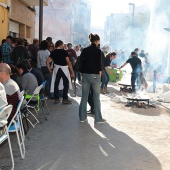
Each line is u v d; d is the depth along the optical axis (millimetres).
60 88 9891
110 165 4965
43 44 10789
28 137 6281
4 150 5453
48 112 8398
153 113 9227
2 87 4387
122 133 6840
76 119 7973
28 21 19562
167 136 6746
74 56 15242
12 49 11023
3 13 12773
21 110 6242
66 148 5707
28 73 7352
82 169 4758
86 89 7617
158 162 5172
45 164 4914
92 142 6117
